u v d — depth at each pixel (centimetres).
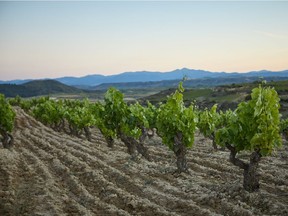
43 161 2228
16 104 8038
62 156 2306
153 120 2583
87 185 1666
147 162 2156
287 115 5147
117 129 2470
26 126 4625
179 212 1265
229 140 1449
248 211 1182
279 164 2106
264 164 2116
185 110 1897
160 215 1223
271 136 1363
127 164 2027
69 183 1688
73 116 3850
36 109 5334
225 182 1644
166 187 1539
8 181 1652
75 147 2806
